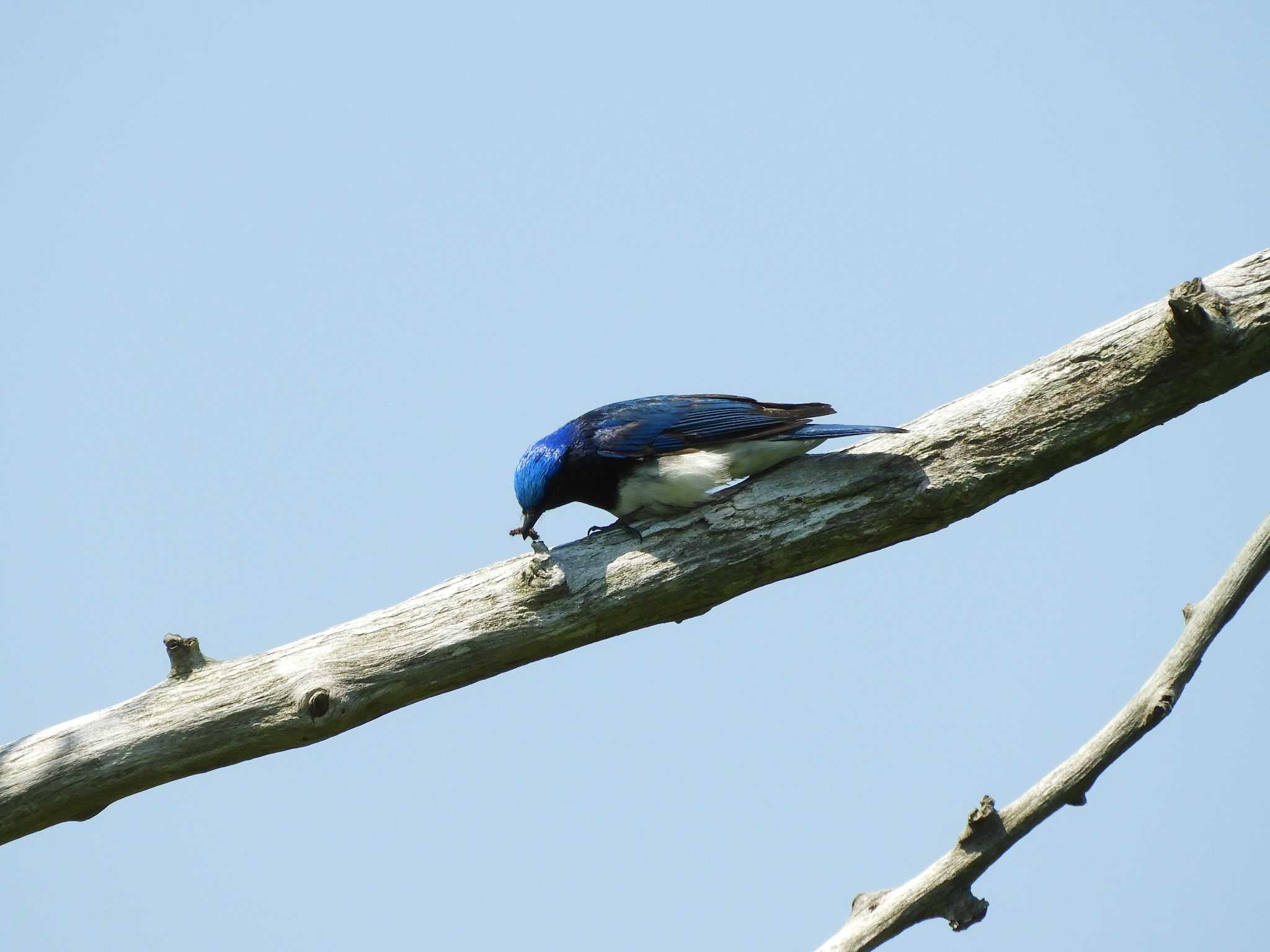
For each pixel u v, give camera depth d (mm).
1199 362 11508
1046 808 8688
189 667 11359
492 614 11648
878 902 8828
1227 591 8961
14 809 10953
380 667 11469
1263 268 11703
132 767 11086
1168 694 8805
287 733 11305
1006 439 11914
